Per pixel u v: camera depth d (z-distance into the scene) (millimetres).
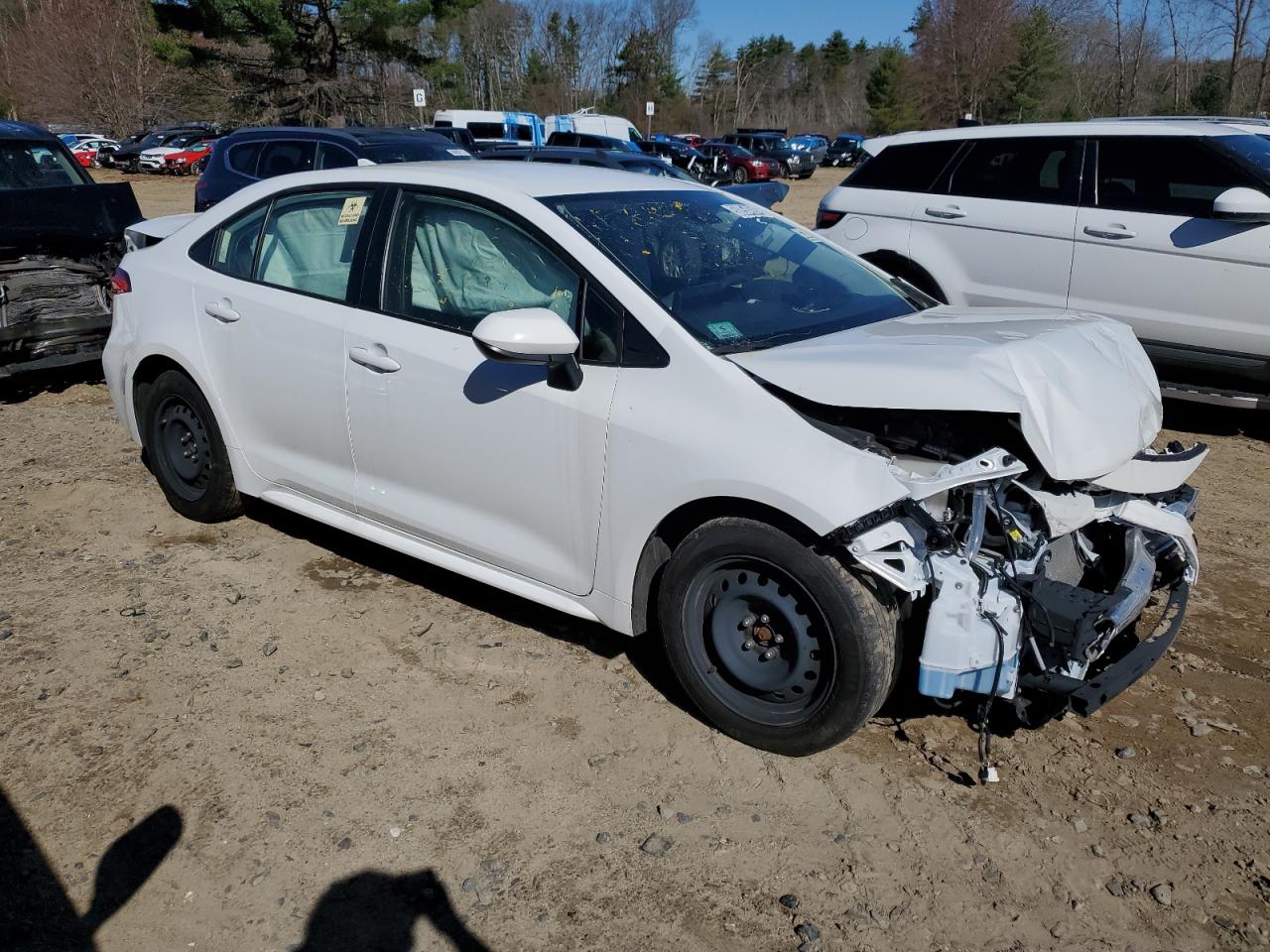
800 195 29953
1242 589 4449
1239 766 3229
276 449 4332
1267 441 6645
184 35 40875
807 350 3211
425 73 43031
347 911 2600
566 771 3148
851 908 2645
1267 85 33812
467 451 3604
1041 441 2949
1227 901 2689
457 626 3994
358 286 3928
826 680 3006
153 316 4656
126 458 5840
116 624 3951
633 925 2580
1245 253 5965
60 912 2576
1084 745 3326
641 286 3312
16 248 6961
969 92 55406
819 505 2812
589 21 79375
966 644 2863
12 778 3055
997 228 6910
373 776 3102
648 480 3160
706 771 3156
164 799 2984
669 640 3299
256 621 4004
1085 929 2598
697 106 85312
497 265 3596
